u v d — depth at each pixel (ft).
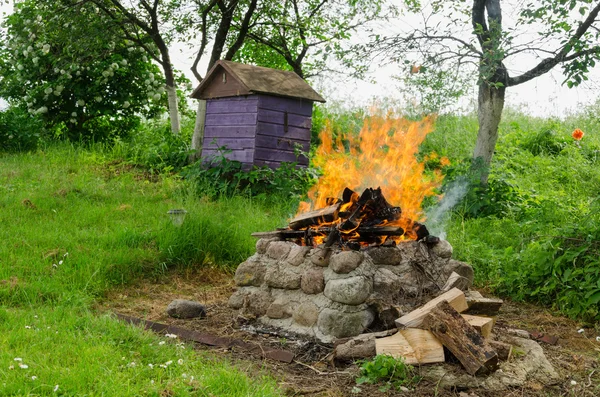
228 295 21.91
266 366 15.16
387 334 15.81
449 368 14.55
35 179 38.60
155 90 57.31
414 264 18.02
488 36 33.12
